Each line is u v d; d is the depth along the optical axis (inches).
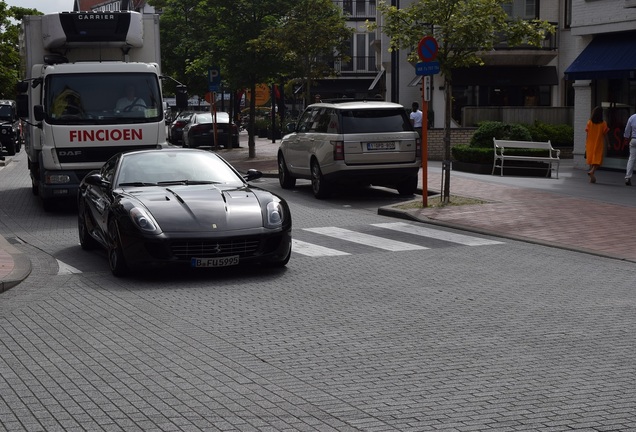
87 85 762.8
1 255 535.2
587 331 345.4
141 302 410.3
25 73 836.6
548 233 612.4
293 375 290.0
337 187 958.4
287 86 1790.1
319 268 497.4
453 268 493.7
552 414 248.8
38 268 508.7
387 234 631.8
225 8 1386.6
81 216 572.4
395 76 1627.7
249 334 346.6
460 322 363.3
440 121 1769.2
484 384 278.2
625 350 317.1
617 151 1083.9
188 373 293.4
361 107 830.5
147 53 824.3
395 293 425.1
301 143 892.6
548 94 1791.3
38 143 791.1
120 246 466.6
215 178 524.4
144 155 536.4
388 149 823.7
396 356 312.3
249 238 465.7
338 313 382.9
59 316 384.2
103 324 366.9
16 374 296.0
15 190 985.5
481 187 896.9
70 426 243.9
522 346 323.9
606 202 767.7
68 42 795.4
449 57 789.2
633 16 1019.9
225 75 1448.1
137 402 263.6
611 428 237.5
